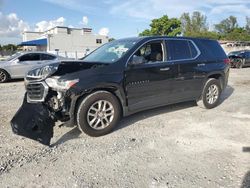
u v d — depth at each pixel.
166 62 5.73
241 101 7.80
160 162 3.84
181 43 6.16
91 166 3.74
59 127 5.32
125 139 4.73
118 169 3.65
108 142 4.60
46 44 59.31
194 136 4.86
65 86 4.43
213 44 6.99
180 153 4.13
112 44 6.00
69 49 62.91
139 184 3.27
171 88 5.86
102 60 5.35
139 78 5.25
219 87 6.94
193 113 6.41
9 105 7.33
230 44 49.72
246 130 5.18
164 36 5.91
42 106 4.52
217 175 3.45
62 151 4.24
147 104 5.50
